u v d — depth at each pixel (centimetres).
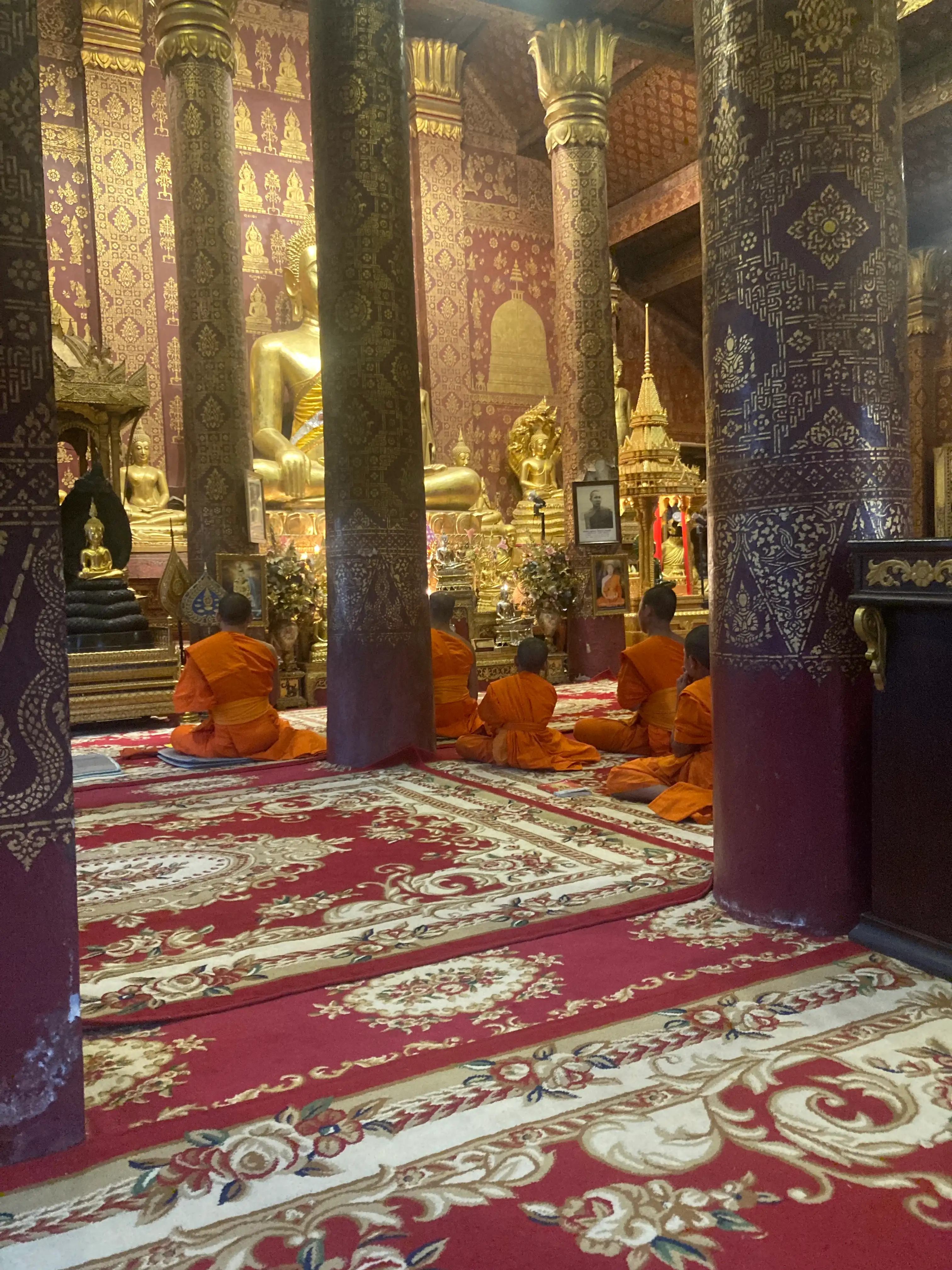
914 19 1287
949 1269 179
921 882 315
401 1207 200
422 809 556
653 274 1911
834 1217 194
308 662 1081
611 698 997
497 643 1184
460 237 1653
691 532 1591
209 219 991
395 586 683
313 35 682
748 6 340
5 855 222
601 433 1177
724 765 370
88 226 1377
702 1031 272
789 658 344
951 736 302
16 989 223
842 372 337
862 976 307
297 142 1548
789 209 337
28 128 222
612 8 1214
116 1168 216
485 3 1169
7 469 221
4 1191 210
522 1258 185
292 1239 192
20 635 224
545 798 577
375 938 354
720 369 360
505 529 1447
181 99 988
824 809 342
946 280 1756
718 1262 182
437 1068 255
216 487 994
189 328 996
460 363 1650
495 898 395
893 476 345
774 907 352
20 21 220
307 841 492
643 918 369
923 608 306
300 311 1506
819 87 333
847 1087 242
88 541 992
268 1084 251
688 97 1579
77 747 822
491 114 1725
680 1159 214
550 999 298
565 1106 236
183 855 470
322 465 1412
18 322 222
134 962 336
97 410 1130
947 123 1425
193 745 724
